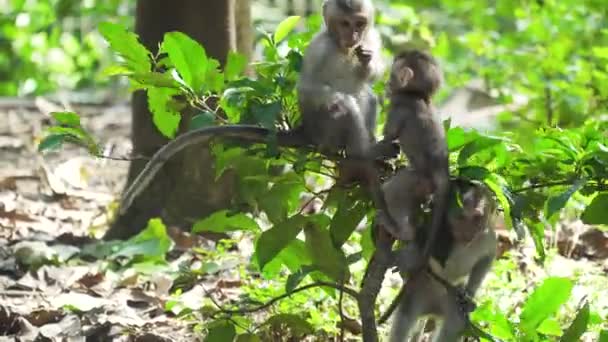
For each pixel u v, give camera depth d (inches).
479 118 695.7
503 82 714.8
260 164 367.9
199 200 537.3
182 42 363.9
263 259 356.5
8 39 1063.6
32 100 829.2
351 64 390.3
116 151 681.6
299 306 415.8
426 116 355.9
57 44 1049.5
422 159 349.7
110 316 442.0
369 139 377.4
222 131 353.7
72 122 366.0
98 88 951.0
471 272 358.9
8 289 474.3
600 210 350.9
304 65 379.6
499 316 361.7
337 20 386.6
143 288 480.7
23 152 692.1
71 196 614.2
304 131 365.1
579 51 709.9
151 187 543.2
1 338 418.9
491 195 353.4
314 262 362.9
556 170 357.1
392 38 722.2
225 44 536.7
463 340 375.6
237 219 376.5
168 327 437.4
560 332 364.8
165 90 379.2
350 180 361.7
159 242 503.8
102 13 1033.5
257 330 402.0
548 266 483.2
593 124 391.9
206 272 477.7
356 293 349.4
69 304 448.1
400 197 349.1
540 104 629.9
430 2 949.8
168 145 359.9
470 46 741.9
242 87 354.6
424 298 359.9
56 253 504.1
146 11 537.6
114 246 509.0
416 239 348.2
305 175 410.6
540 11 784.3
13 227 552.7
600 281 466.3
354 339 409.4
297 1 901.2
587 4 751.1
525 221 359.6
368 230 378.0
